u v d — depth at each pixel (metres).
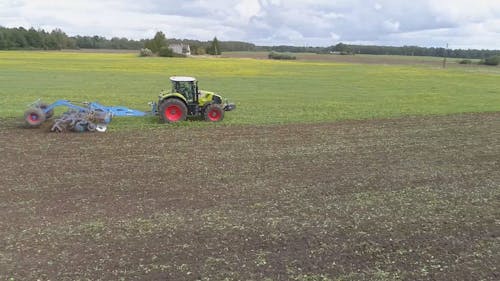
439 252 6.40
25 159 11.24
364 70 61.62
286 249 6.40
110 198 8.32
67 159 11.30
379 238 6.81
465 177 10.27
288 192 8.89
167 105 17.19
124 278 5.53
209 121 17.78
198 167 10.68
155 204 8.05
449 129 16.94
